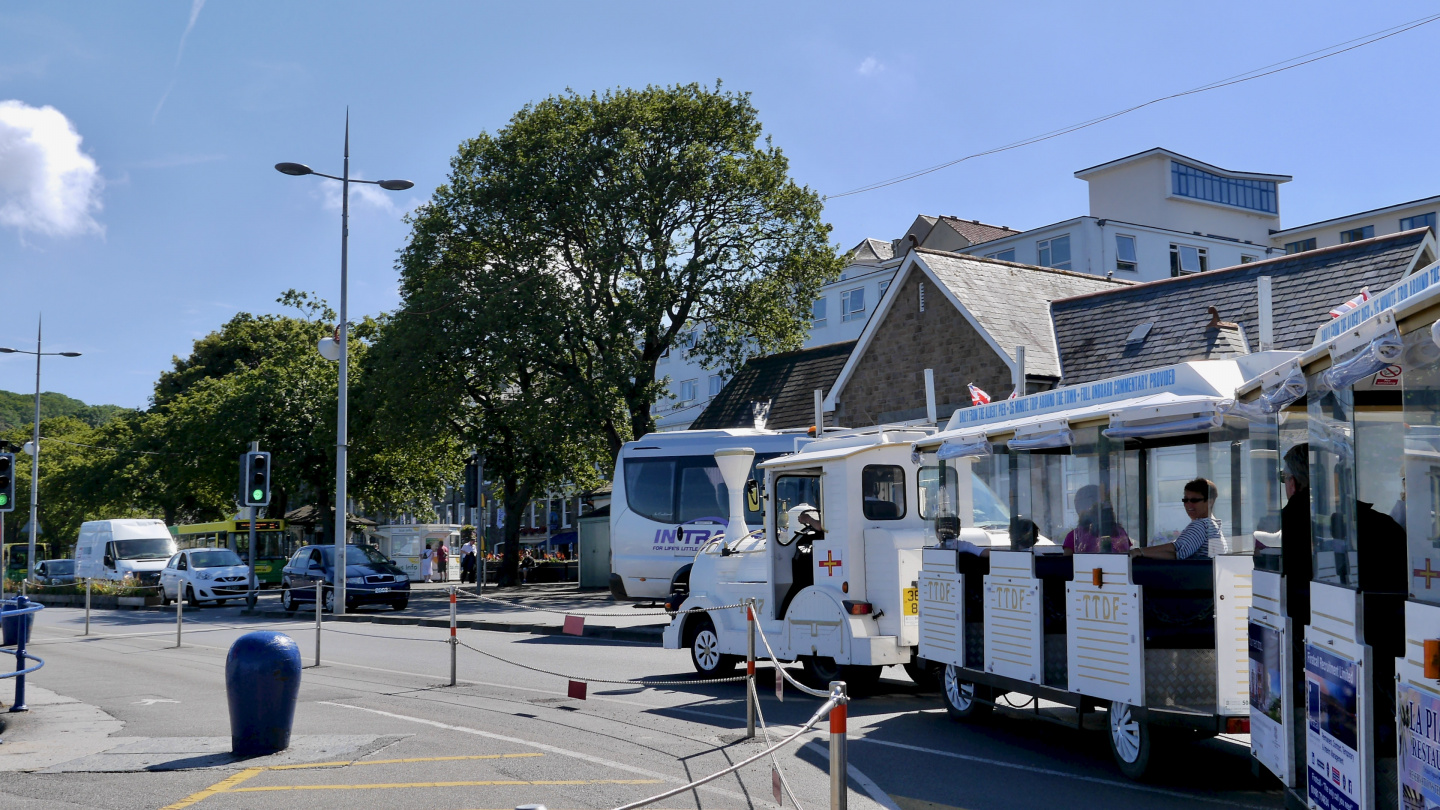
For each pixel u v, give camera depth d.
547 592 35.38
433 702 11.70
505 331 34.16
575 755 8.71
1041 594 8.96
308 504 54.78
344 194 27.38
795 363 35.94
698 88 35.94
